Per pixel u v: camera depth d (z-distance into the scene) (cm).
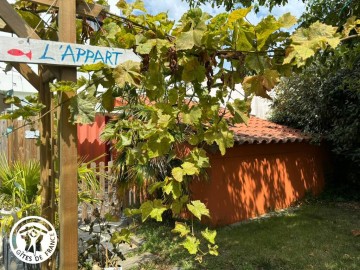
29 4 229
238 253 440
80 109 169
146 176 466
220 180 590
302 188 793
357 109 716
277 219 628
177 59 181
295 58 176
